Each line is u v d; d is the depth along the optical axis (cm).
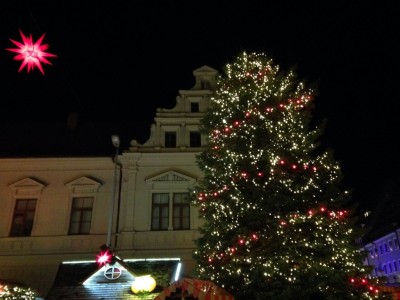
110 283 1659
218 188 1508
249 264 1314
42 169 2139
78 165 2150
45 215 2019
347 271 1273
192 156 2152
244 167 1455
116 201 2052
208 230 1473
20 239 1955
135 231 1956
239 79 1700
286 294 1202
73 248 1941
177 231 1975
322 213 1335
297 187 1388
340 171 1488
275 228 1322
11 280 1872
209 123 1712
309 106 1672
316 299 930
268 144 1481
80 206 2064
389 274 4747
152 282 1617
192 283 1206
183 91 2364
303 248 1312
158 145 2180
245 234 1336
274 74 1723
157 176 2080
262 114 1559
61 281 1725
